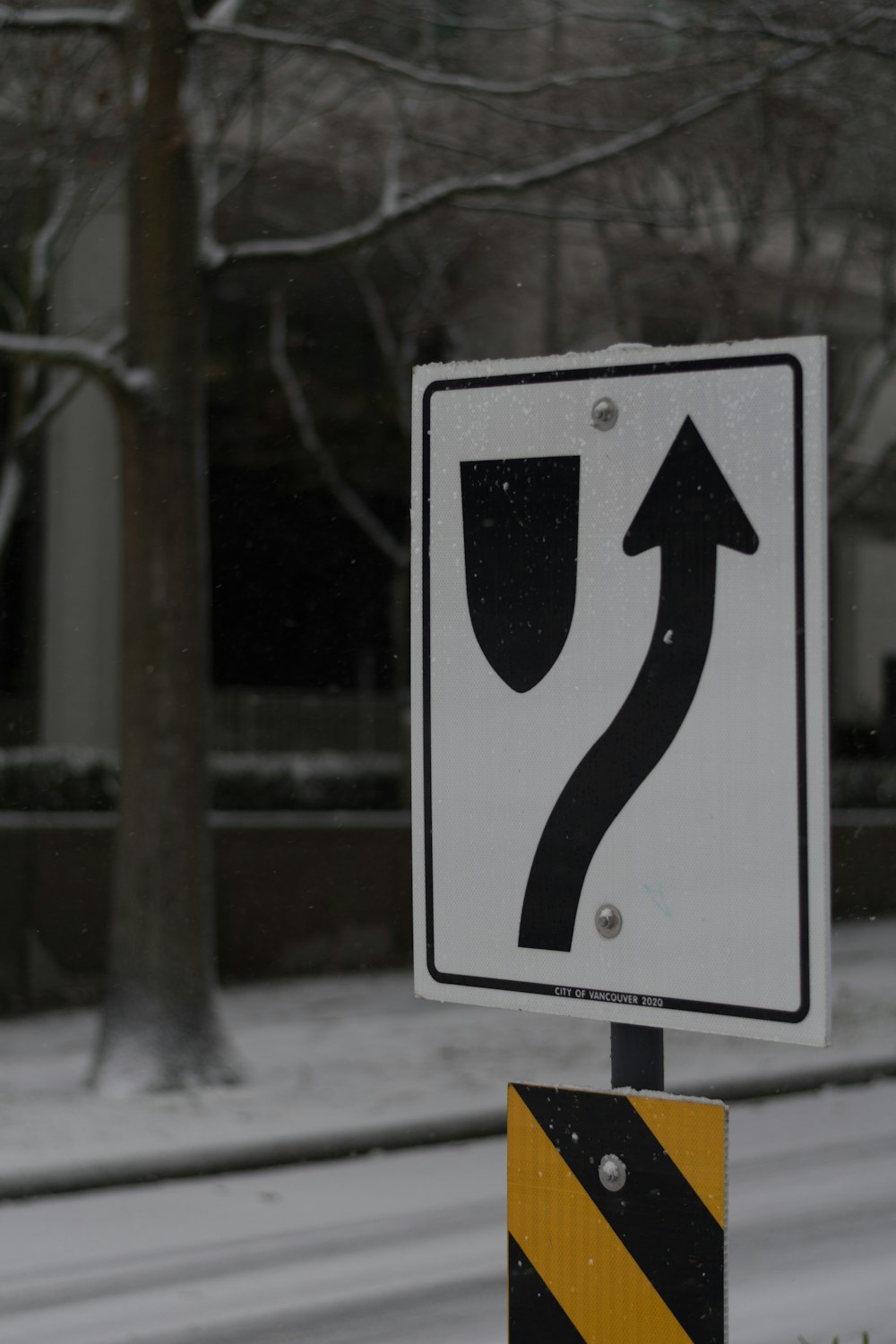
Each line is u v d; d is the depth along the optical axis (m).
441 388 2.97
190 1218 9.62
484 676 2.90
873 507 34.38
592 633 2.81
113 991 13.50
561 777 2.83
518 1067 14.26
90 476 25.86
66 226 19.59
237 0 14.49
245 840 20.81
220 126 15.97
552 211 18.83
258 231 24.02
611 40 16.83
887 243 21.17
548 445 2.86
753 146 19.17
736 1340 6.99
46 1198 10.20
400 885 22.19
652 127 14.89
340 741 27.70
